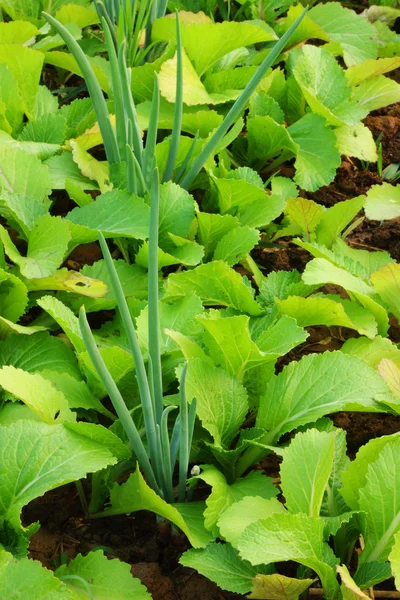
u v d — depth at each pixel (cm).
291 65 230
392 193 212
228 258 193
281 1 244
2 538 155
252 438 169
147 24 224
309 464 157
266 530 149
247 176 205
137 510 163
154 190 152
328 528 155
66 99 232
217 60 222
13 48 207
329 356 170
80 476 154
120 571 154
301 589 152
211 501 157
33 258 179
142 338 175
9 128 204
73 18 233
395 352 183
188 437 159
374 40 246
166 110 217
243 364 172
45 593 144
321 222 203
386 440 159
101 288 179
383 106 235
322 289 204
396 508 156
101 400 179
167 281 183
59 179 198
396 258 215
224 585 152
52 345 177
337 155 215
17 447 156
